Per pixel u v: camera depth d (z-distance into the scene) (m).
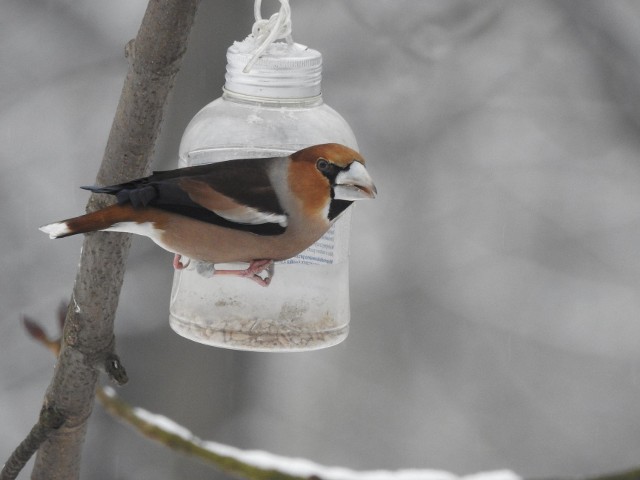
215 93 12.09
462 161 15.62
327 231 7.05
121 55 15.07
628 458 15.41
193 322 7.19
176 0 5.25
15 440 14.13
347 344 15.54
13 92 15.06
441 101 15.39
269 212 6.23
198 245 6.22
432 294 15.67
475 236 15.79
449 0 15.23
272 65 7.00
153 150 5.84
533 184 15.82
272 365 14.53
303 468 7.66
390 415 15.48
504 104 15.73
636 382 15.62
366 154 15.33
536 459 15.52
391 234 15.52
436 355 15.65
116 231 5.87
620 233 15.80
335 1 15.07
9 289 14.47
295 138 6.99
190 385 13.03
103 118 15.05
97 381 6.38
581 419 15.66
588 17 15.27
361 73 15.17
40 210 14.69
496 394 15.55
